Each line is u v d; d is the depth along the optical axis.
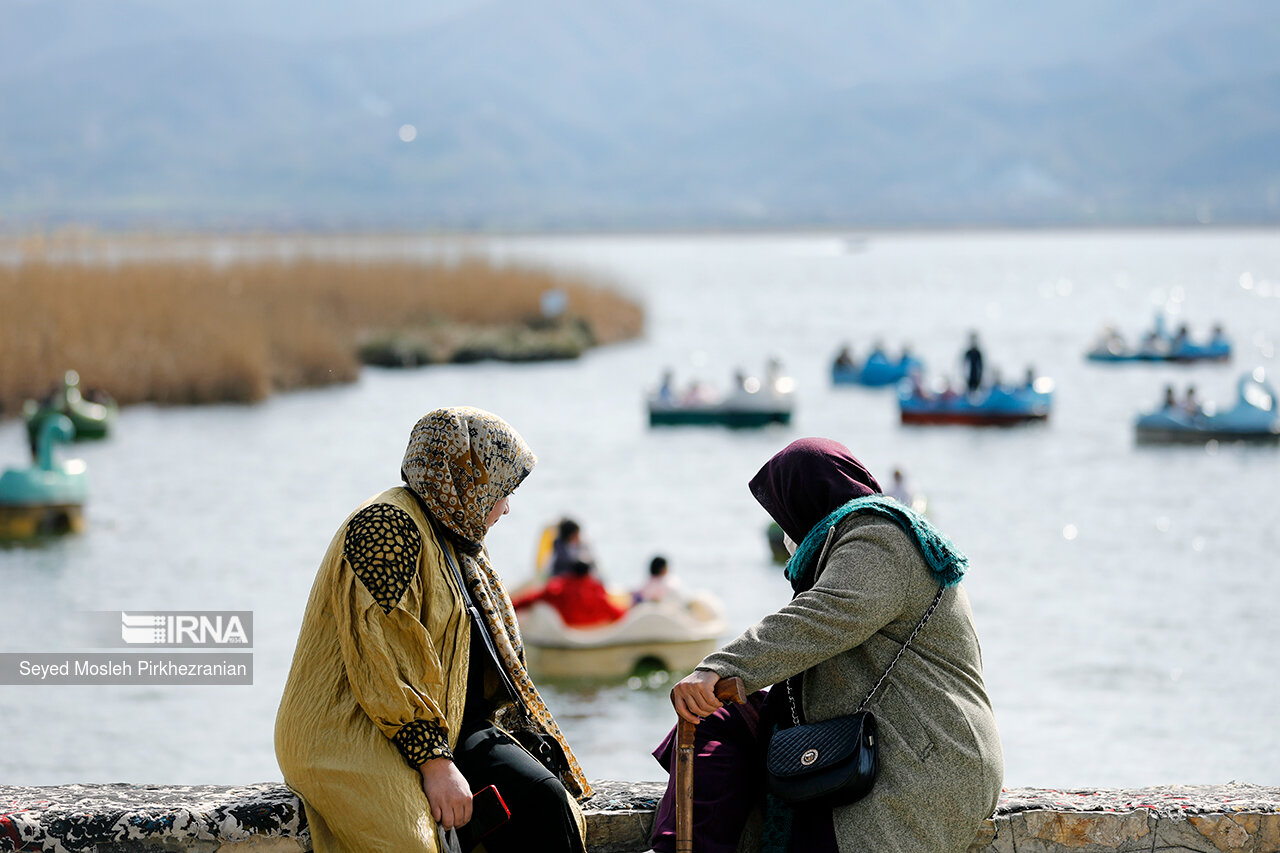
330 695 8.23
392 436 67.56
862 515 8.53
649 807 9.29
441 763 8.12
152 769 22.17
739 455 62.44
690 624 30.11
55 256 99.69
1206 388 87.56
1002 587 35.69
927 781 8.15
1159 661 28.44
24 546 42.50
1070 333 134.62
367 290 113.12
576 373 100.88
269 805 8.54
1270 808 9.09
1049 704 25.44
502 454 8.62
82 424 66.31
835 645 8.21
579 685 29.19
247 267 112.88
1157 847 9.02
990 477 54.91
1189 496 50.00
